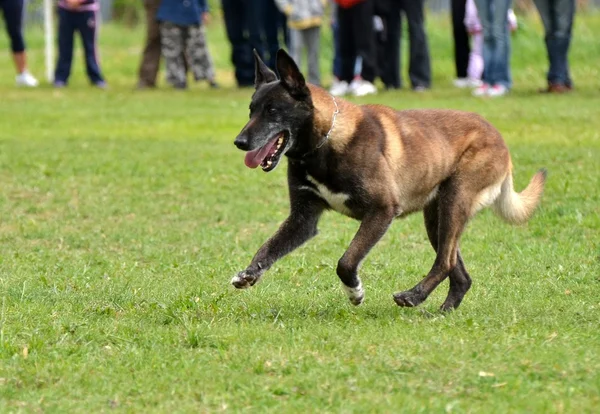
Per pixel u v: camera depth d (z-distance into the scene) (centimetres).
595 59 2956
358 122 909
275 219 1424
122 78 3228
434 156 949
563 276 1077
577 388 707
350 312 938
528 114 2061
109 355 814
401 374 743
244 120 2275
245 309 955
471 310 952
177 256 1222
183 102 2562
